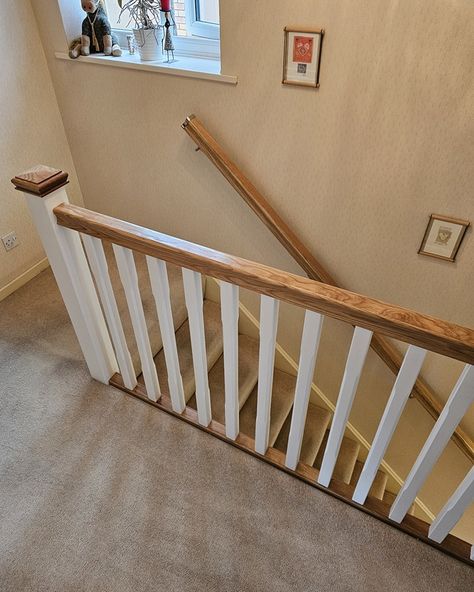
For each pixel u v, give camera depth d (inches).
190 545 58.1
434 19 56.2
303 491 63.6
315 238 85.1
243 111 76.8
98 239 55.4
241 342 104.7
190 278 50.6
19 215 97.0
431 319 38.4
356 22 60.5
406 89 62.7
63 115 97.3
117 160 98.1
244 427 92.0
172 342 62.3
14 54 84.4
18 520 60.1
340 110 68.7
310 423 106.3
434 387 90.3
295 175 79.1
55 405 74.5
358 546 57.9
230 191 88.7
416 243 75.8
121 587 54.4
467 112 60.8
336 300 40.7
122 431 70.8
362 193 75.2
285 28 64.9
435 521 55.2
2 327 90.4
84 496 62.7
